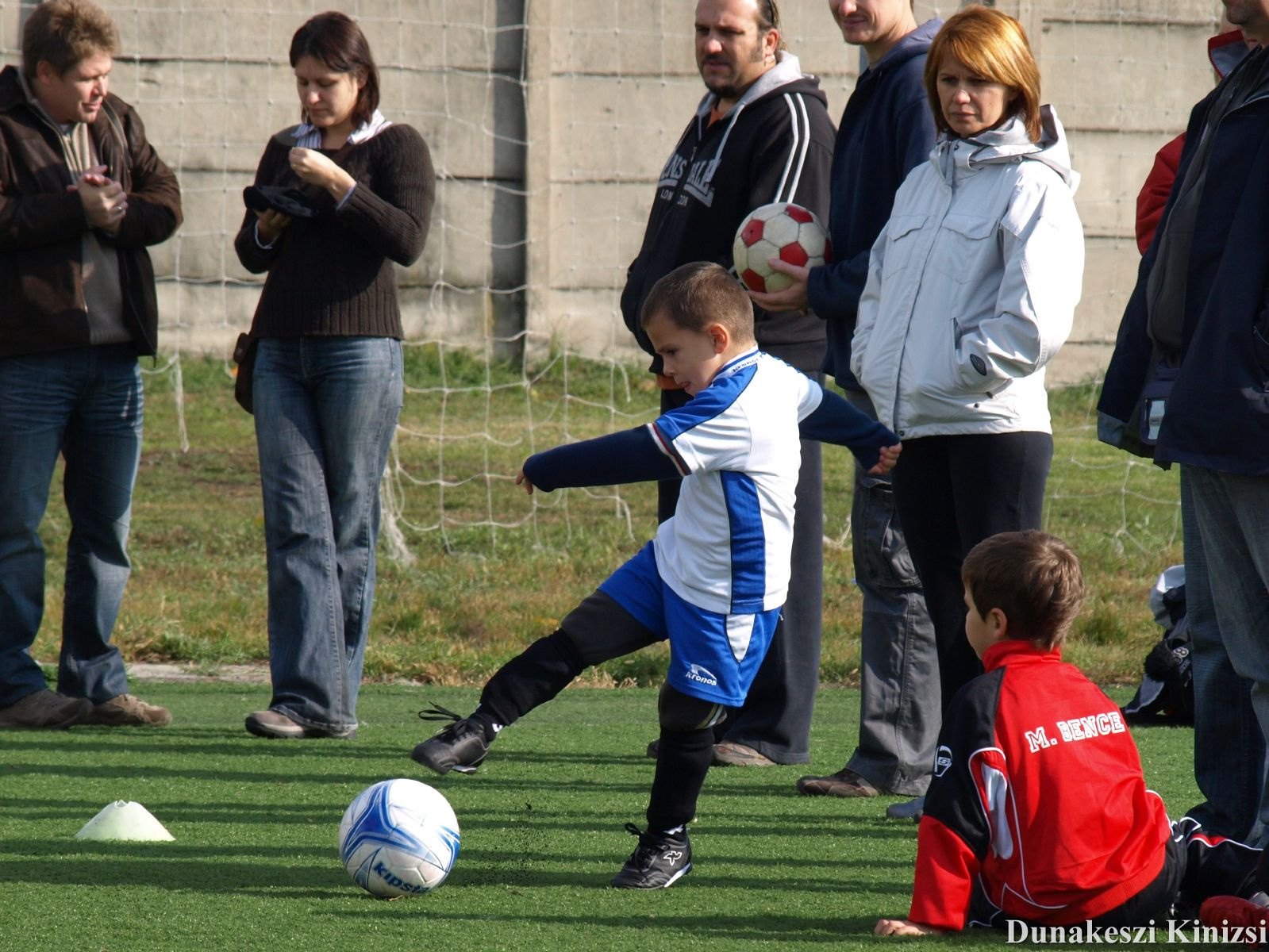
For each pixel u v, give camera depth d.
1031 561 11.26
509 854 13.91
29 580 20.36
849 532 39.16
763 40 19.23
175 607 30.17
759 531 12.23
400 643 28.34
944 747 11.19
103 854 13.48
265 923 11.24
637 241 60.09
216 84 57.81
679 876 12.80
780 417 12.39
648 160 59.97
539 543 37.91
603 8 59.19
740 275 17.78
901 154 16.44
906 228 15.18
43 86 19.58
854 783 17.11
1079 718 11.20
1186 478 13.87
